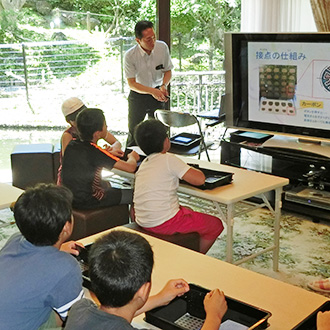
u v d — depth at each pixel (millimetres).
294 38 4508
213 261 2377
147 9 5762
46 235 1883
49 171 5121
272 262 3871
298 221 4605
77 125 3590
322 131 4586
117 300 1501
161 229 3230
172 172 3232
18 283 1837
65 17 5473
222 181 3373
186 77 6102
